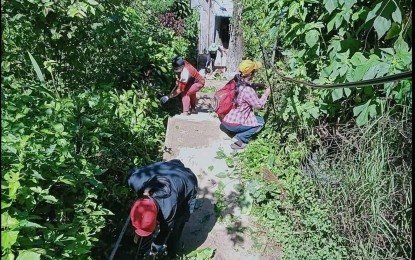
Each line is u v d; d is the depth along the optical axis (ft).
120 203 15.34
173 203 11.56
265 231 14.67
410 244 9.91
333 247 12.37
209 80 41.24
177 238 13.50
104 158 15.11
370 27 12.55
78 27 15.24
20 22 13.04
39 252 7.83
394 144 10.77
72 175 10.73
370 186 10.86
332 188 13.03
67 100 12.69
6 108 10.36
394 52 11.68
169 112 25.71
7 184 8.09
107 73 20.59
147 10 41.50
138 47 24.62
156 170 12.50
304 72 15.34
